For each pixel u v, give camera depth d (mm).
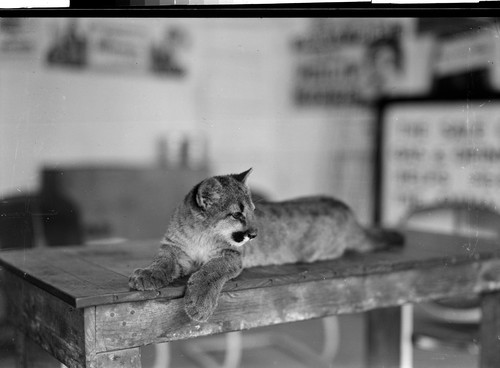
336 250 2953
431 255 3004
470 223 3764
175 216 2441
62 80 4059
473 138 3822
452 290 2957
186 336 2203
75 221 4094
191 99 4891
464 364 3619
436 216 4223
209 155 4961
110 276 2389
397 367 3734
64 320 2172
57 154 3977
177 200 4633
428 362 3721
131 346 2084
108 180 4352
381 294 2756
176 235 2383
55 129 3975
